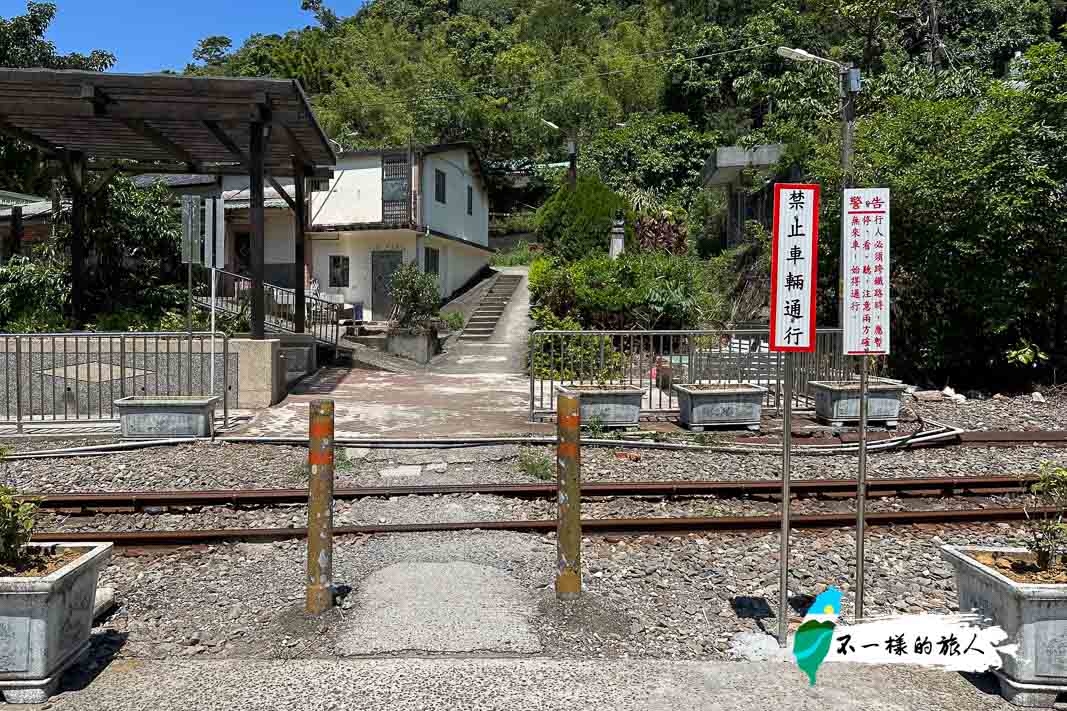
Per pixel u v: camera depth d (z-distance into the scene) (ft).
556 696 13.23
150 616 17.37
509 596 17.48
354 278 75.41
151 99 39.14
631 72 148.36
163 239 59.41
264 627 16.53
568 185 79.71
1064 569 14.19
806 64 89.56
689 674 14.17
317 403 16.49
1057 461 31.40
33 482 27.22
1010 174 46.44
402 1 208.44
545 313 64.64
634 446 32.96
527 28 183.01
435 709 12.77
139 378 40.70
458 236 86.28
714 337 48.80
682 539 22.72
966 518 24.41
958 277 49.49
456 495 26.25
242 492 25.32
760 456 32.19
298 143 48.67
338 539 22.03
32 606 13.07
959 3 107.96
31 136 46.34
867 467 30.73
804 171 61.87
